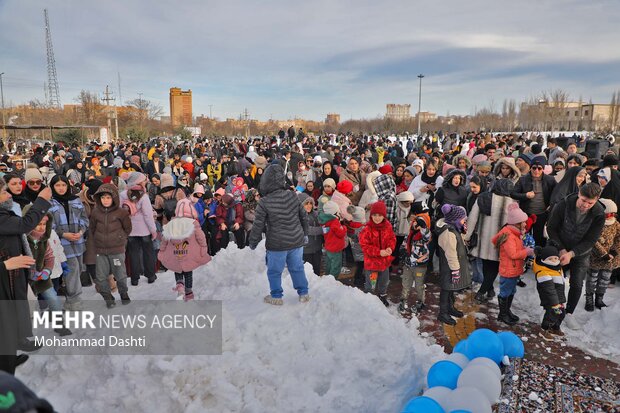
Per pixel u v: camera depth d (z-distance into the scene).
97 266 5.75
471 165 9.37
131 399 3.60
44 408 1.22
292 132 30.19
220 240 8.23
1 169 11.98
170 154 22.98
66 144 35.56
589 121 80.44
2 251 3.97
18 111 73.19
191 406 3.61
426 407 3.38
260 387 3.92
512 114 82.25
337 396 3.99
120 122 66.62
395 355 4.35
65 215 5.62
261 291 5.75
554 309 5.32
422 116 141.62
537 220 7.18
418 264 5.90
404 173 8.84
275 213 5.05
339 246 6.78
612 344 5.16
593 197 5.09
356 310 4.97
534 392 4.04
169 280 7.18
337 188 7.62
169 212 7.52
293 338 4.64
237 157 16.52
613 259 5.81
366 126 87.94
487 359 4.13
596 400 3.94
